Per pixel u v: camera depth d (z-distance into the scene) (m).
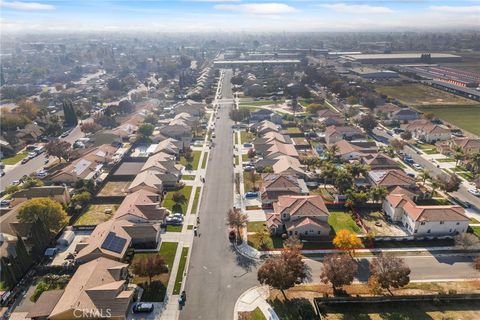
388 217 108.75
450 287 81.06
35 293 78.38
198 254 92.94
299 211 102.19
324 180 130.75
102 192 125.56
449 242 96.94
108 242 88.56
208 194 123.62
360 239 97.19
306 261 90.00
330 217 109.19
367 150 152.50
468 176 136.62
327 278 77.75
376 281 76.81
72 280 78.06
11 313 74.38
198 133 187.50
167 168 135.62
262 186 124.06
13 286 80.56
